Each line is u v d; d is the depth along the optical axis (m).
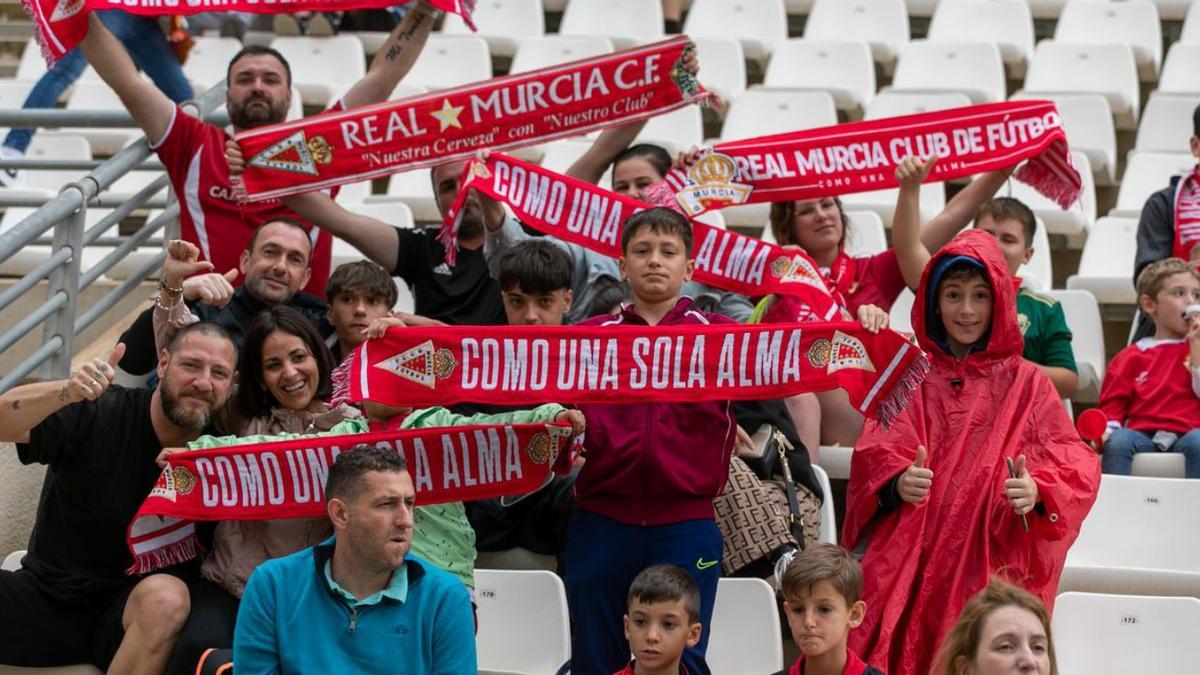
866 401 7.81
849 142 10.16
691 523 7.79
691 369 7.86
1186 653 8.23
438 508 8.21
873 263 10.16
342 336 9.33
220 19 18.12
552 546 9.02
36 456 8.18
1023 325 10.45
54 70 14.42
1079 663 8.31
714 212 13.76
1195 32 17.19
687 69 10.04
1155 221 11.36
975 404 8.33
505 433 8.06
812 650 7.19
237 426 8.53
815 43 17.09
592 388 7.89
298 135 9.96
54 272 9.64
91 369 7.91
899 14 17.95
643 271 8.12
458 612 7.25
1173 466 9.80
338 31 18.00
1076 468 8.05
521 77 10.03
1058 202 10.28
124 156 10.16
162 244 12.02
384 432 8.12
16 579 8.27
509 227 10.35
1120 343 12.94
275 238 9.62
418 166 10.03
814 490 8.92
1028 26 17.70
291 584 7.23
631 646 7.39
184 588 8.01
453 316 10.09
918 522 8.06
